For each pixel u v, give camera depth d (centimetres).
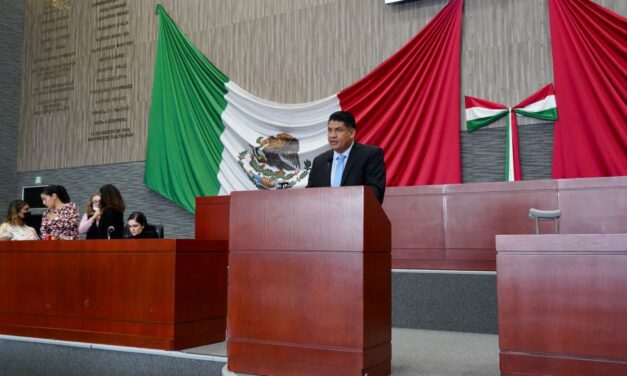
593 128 499
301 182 622
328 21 641
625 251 228
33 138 828
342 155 298
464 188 450
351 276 236
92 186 772
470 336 379
